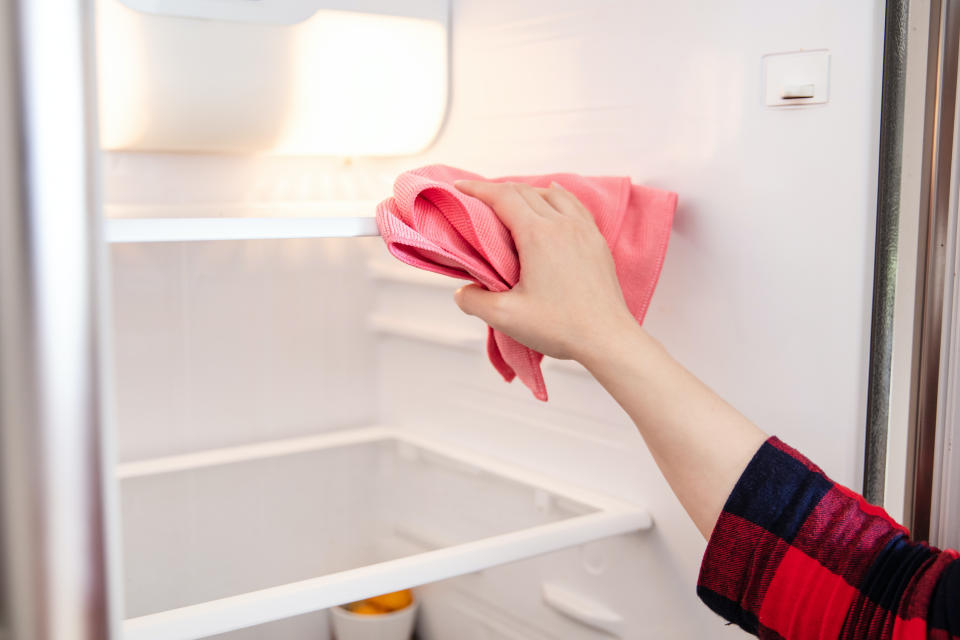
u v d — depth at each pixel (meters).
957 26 0.72
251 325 1.45
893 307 0.79
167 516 1.33
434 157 1.30
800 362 0.82
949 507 0.75
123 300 1.32
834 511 0.56
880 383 0.80
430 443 1.40
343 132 1.12
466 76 1.22
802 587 0.56
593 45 1.01
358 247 1.54
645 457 1.01
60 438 0.27
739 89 0.85
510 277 0.71
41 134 0.26
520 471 1.22
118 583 0.30
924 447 0.76
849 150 0.77
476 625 1.33
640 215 0.86
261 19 1.00
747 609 0.59
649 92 0.94
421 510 1.45
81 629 0.28
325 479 1.48
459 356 1.37
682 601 0.97
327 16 1.04
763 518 0.57
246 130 1.07
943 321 0.75
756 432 0.60
